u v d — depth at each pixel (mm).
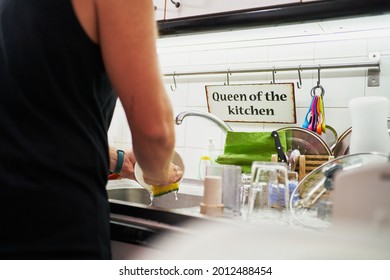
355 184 435
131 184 1144
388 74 1110
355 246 445
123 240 635
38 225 472
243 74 1336
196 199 1104
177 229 588
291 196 676
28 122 502
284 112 1225
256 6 932
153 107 526
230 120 1322
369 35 1109
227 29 988
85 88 534
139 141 559
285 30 1061
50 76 507
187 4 1047
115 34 515
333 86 1180
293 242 494
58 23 512
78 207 500
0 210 469
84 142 525
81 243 494
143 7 534
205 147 1388
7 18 553
